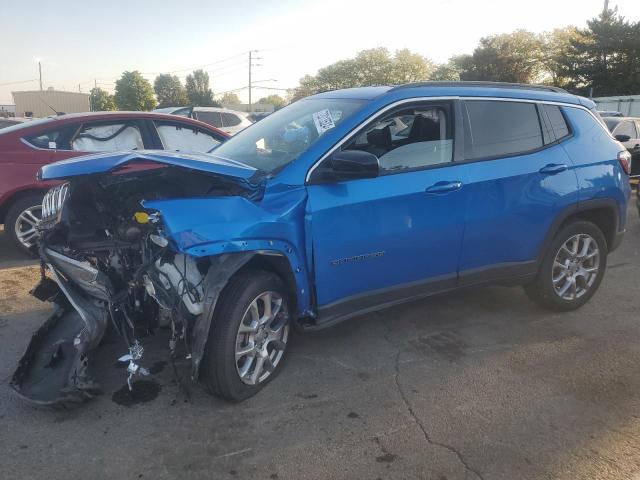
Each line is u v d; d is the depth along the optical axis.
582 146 4.57
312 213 3.36
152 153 3.18
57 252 3.20
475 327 4.46
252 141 4.08
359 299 3.68
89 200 3.37
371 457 2.83
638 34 46.00
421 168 3.80
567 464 2.79
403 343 4.15
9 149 5.90
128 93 67.81
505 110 4.25
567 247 4.67
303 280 3.44
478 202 3.98
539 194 4.25
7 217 6.02
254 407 3.27
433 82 4.04
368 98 3.81
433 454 2.86
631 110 37.03
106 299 3.23
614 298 5.18
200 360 3.02
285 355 3.65
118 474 2.69
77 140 6.22
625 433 3.04
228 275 3.06
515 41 63.59
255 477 2.68
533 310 4.84
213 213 3.05
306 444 2.93
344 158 3.30
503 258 4.24
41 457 2.80
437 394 3.44
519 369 3.77
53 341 3.55
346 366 3.78
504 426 3.10
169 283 3.17
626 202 4.84
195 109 14.32
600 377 3.66
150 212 3.07
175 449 2.88
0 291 5.12
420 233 3.78
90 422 3.10
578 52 49.50
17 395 3.26
